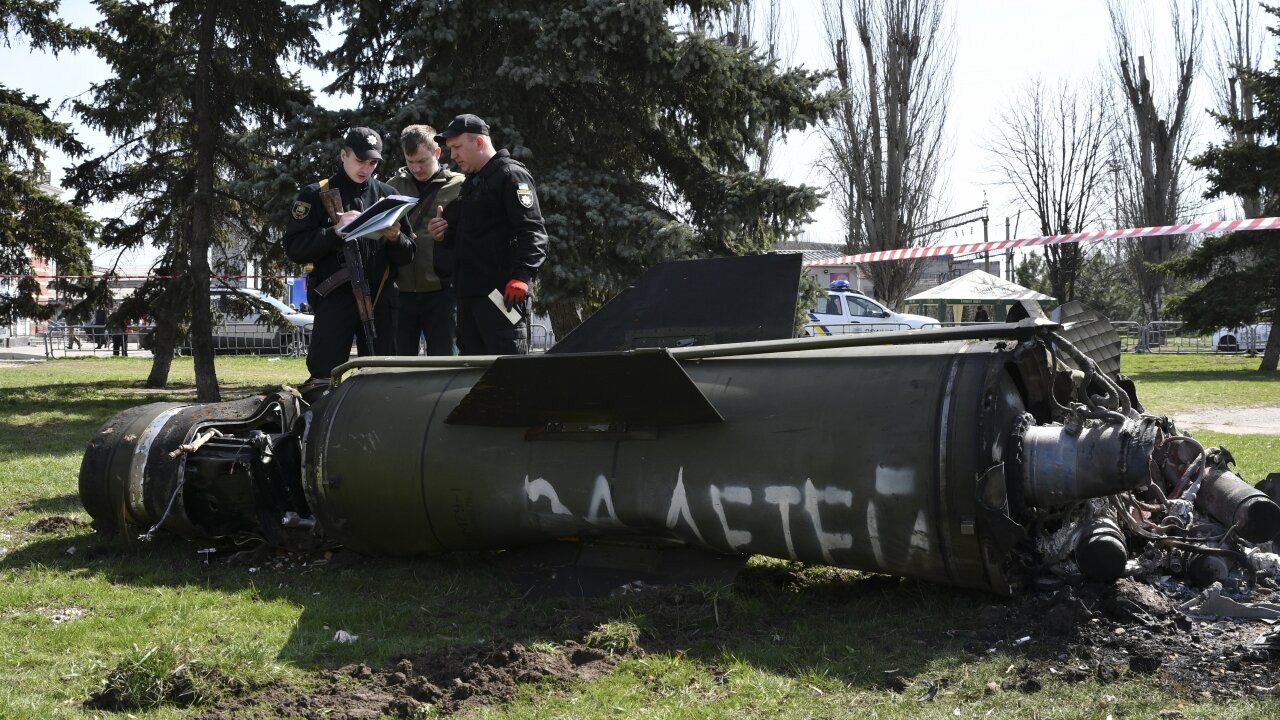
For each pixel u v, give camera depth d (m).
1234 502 4.32
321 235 5.82
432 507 4.63
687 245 12.38
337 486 4.84
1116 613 3.78
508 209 5.59
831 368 4.09
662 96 13.22
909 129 37.47
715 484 4.07
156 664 3.37
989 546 3.73
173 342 17.78
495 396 4.30
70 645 3.86
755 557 4.85
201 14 15.05
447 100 12.46
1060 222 52.44
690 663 3.55
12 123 15.72
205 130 15.38
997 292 31.30
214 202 15.63
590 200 12.02
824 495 3.87
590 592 4.39
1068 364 4.38
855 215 39.47
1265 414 13.28
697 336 4.78
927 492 3.72
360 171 6.09
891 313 25.08
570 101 13.51
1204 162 25.05
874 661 3.52
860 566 3.96
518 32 12.76
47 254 16.59
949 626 3.84
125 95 15.10
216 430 5.39
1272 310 24.50
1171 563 4.22
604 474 4.27
